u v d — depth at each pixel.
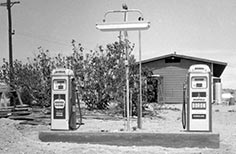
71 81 11.21
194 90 10.51
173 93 36.28
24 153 8.88
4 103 20.36
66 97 11.09
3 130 10.92
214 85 36.31
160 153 9.22
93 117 16.31
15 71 20.36
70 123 11.17
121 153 9.15
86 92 19.02
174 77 36.38
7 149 9.12
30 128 12.78
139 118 13.16
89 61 19.14
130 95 17.44
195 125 10.46
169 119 17.67
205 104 10.45
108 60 18.88
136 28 10.84
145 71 20.23
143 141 10.30
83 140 10.58
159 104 26.19
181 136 10.13
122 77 18.17
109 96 18.89
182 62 36.22
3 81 20.44
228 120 18.25
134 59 18.67
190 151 9.57
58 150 9.38
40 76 19.53
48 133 10.76
